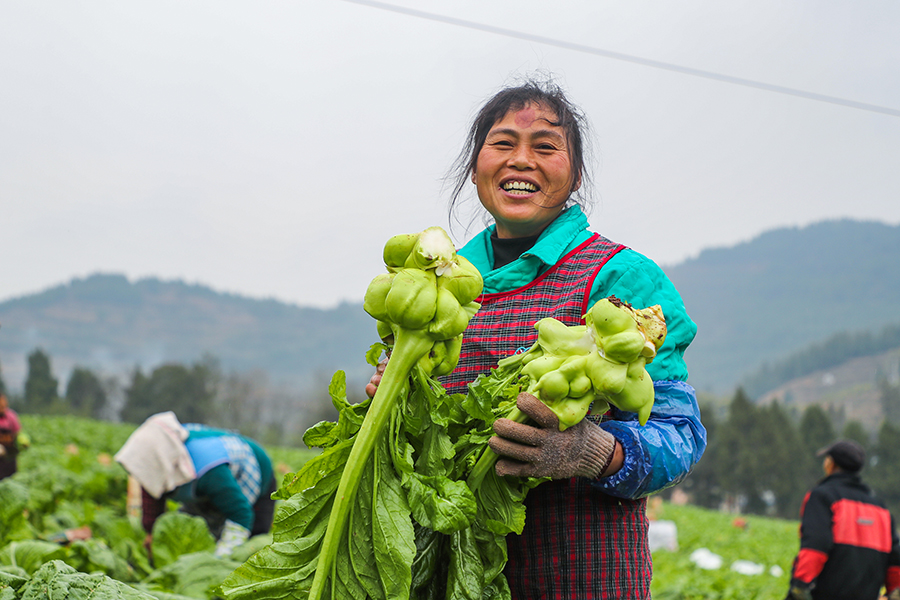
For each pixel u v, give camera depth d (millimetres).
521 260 1711
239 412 88438
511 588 1604
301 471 1330
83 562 3072
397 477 1300
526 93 1793
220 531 4395
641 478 1386
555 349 1291
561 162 1736
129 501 6191
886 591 4969
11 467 7461
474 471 1341
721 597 6793
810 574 4797
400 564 1237
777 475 77812
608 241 1731
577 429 1301
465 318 1285
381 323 1386
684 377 1594
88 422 29094
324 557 1264
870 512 4859
